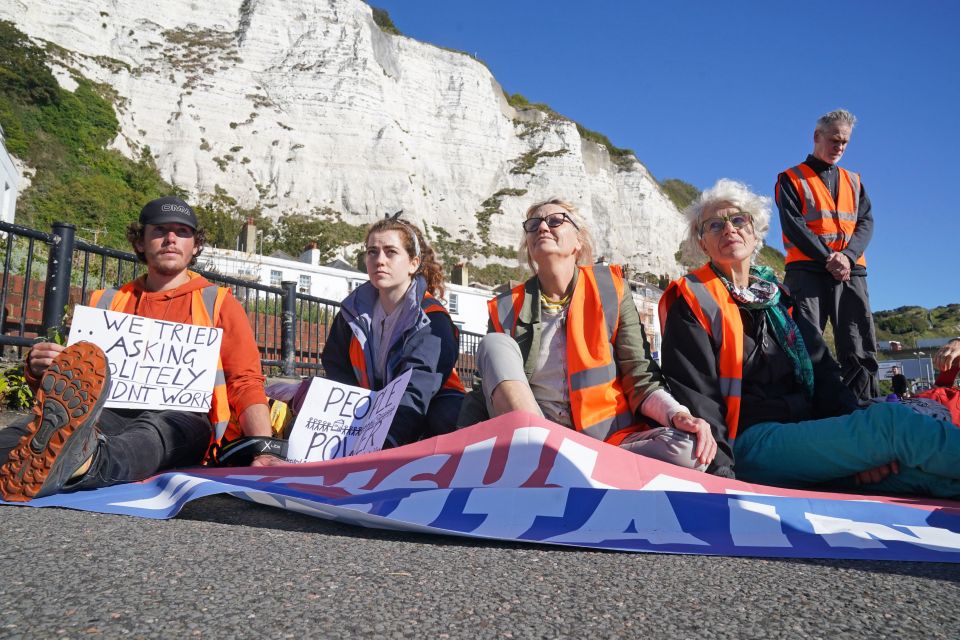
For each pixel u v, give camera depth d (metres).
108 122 44.41
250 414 2.90
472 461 2.14
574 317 2.74
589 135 76.62
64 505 1.96
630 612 1.12
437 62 62.84
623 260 62.62
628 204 66.62
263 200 49.59
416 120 59.91
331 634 0.98
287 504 1.93
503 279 53.34
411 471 2.19
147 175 44.69
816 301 4.27
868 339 4.31
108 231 38.31
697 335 2.77
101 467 2.19
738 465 2.81
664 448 2.38
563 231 2.79
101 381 2.00
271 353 7.95
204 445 2.82
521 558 1.49
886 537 1.67
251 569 1.32
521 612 1.11
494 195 60.38
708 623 1.07
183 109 49.59
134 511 1.91
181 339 2.83
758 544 1.61
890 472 2.46
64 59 45.69
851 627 1.07
